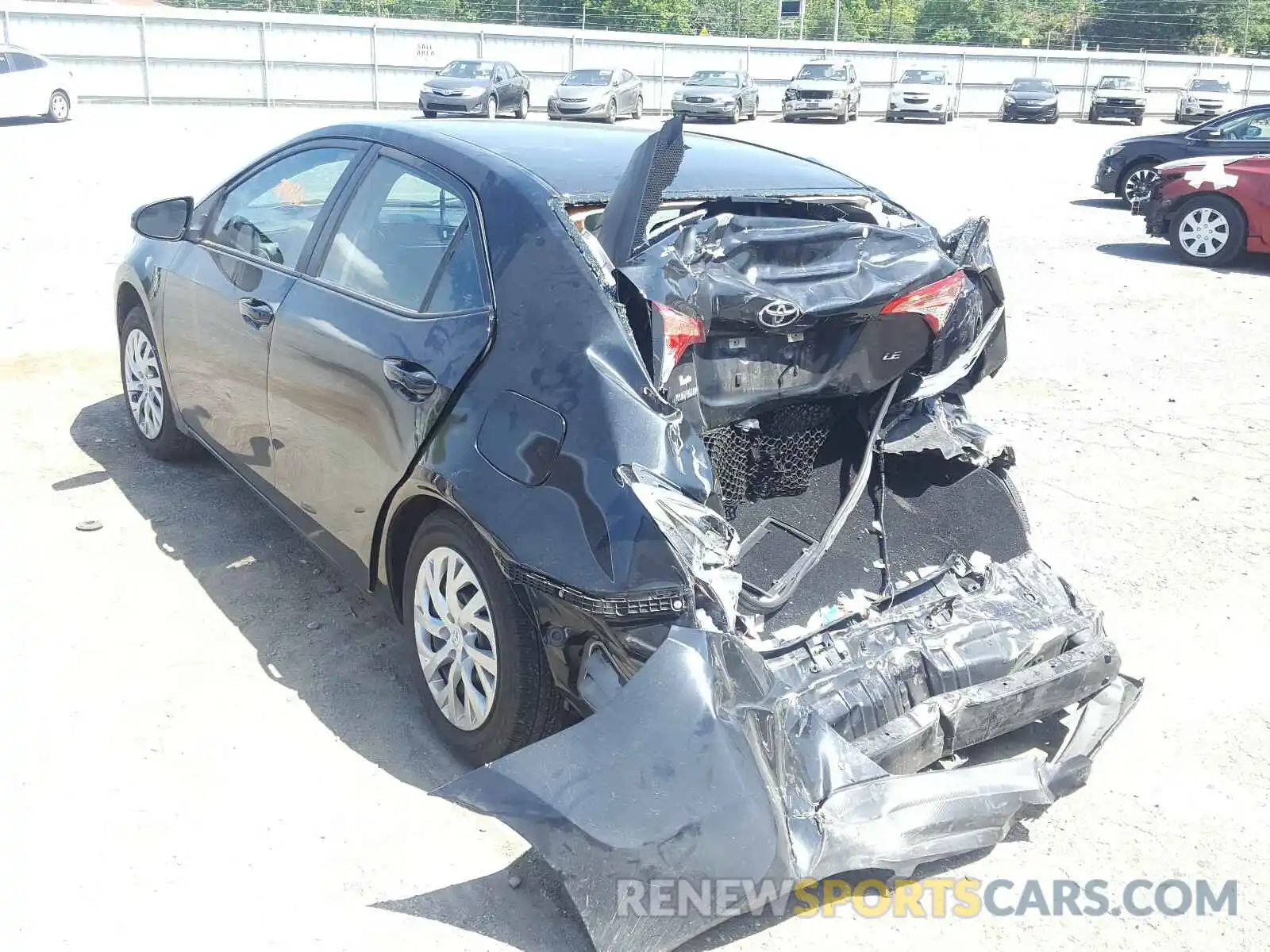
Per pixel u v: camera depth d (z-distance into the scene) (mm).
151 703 3719
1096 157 24766
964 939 2955
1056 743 3750
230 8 40875
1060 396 7516
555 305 3178
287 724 3660
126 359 5664
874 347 3631
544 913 2957
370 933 2861
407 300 3605
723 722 2717
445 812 3303
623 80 31828
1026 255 12484
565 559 2943
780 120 35125
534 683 3174
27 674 3838
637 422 2957
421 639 3553
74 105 24578
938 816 2994
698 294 3186
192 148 19422
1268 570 5102
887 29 53125
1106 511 5699
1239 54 52219
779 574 3570
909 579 3678
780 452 3846
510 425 3141
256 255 4441
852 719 3145
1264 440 6766
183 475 5508
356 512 3730
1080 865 3248
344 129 4336
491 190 3516
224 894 2953
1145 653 4379
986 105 43312
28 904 2879
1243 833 3393
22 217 11844
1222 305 10312
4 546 4711
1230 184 11914
